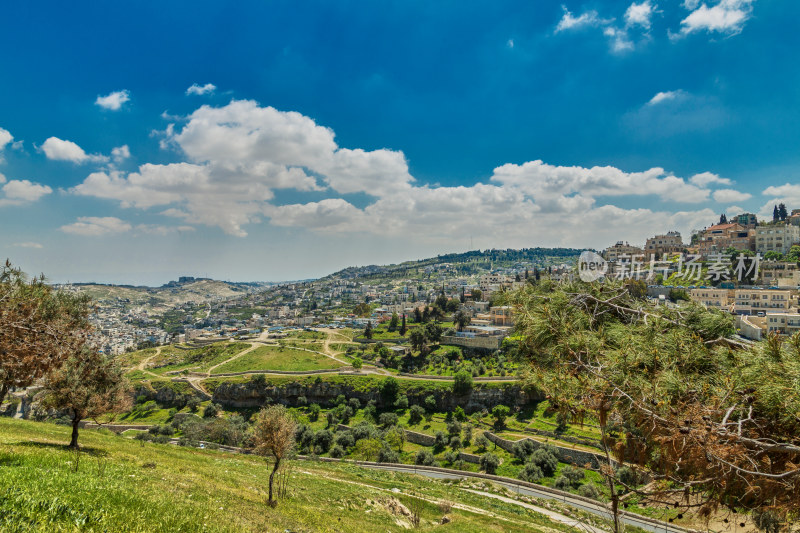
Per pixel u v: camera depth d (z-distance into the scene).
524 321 9.69
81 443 30.64
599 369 7.63
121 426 115.50
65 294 27.78
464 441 88.88
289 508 22.81
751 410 6.34
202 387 138.25
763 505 5.82
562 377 8.22
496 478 60.97
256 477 32.50
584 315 9.45
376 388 119.50
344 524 22.94
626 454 6.88
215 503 15.72
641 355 7.71
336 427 107.50
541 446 75.31
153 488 14.14
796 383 6.26
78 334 16.41
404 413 112.00
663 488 6.27
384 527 25.77
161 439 85.88
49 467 11.96
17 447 18.89
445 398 111.06
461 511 36.16
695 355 7.90
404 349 152.38
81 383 25.69
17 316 14.78
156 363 182.25
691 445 5.74
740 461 5.75
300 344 184.00
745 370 7.11
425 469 68.38
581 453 68.31
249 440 24.53
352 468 57.94
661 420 6.15
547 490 54.88
